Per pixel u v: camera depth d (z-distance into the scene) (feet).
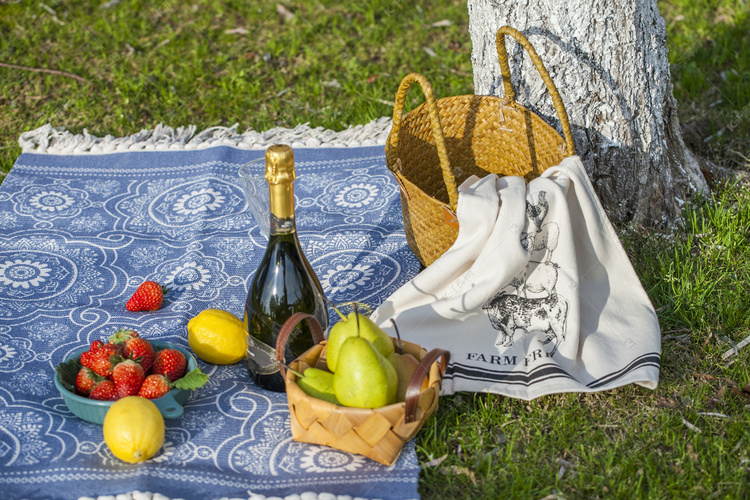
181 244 9.33
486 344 7.11
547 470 6.03
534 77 8.98
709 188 10.19
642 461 6.03
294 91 13.70
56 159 11.26
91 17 16.33
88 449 5.97
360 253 9.10
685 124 11.93
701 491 5.75
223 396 6.70
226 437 6.19
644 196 9.52
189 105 13.17
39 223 9.65
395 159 7.75
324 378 5.87
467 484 5.92
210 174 10.82
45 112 12.74
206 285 8.47
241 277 8.64
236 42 15.44
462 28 15.79
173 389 6.20
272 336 6.51
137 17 16.43
